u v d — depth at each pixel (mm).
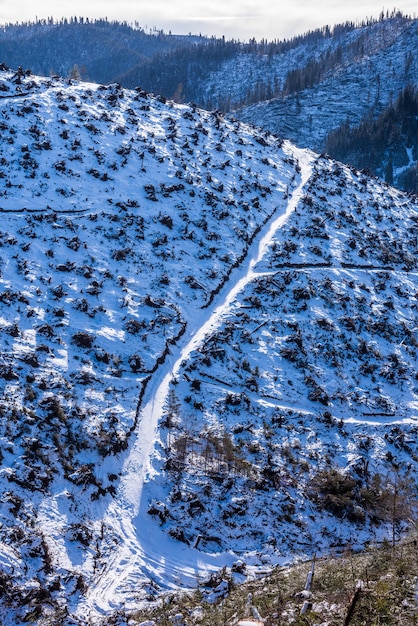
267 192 73062
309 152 91938
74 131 68688
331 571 22000
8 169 59000
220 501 33781
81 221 55906
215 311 51719
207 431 38938
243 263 59531
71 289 47656
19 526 27141
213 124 85500
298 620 15820
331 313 55062
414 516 36656
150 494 33312
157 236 57750
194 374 44062
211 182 69625
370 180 90375
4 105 69062
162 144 73125
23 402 34844
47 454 32312
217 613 20609
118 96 82188
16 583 24094
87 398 38188
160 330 47094
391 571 19344
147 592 26203
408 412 46781
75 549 27938
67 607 24375
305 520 34250
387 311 58469
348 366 49719
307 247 64250
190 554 29891
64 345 41875
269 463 37312
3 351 38312
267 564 29969
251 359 47031
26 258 48906
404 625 14352
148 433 37750
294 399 44406
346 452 40875
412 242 74625
